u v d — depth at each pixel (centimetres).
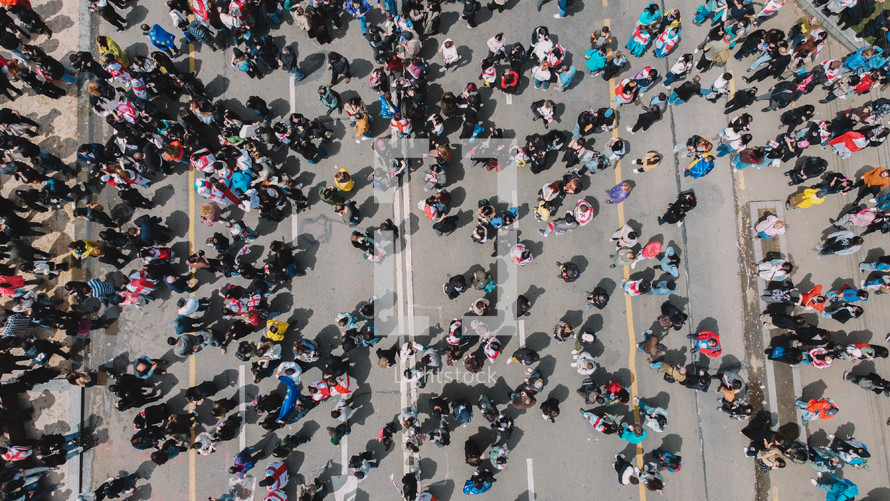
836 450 1397
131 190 1480
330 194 1392
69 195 1566
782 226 1410
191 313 1476
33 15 1564
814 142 1460
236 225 1435
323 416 1498
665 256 1472
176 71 1559
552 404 1393
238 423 1462
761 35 1452
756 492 1448
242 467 1394
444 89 1627
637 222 1548
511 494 1465
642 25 1501
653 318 1506
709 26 1612
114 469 1489
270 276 1452
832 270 1507
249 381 1512
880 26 1567
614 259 1480
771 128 1570
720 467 1455
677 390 1481
